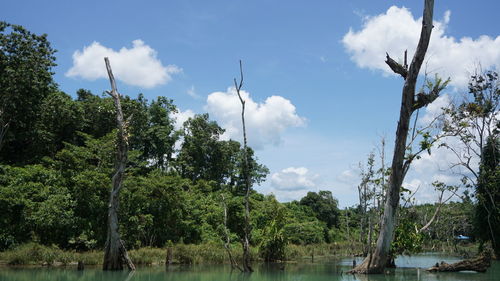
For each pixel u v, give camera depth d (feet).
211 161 196.65
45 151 131.03
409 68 75.66
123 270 82.28
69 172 108.27
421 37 74.28
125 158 84.64
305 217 212.84
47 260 86.74
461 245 204.23
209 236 129.90
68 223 97.30
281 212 140.56
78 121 138.82
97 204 105.50
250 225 137.80
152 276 72.08
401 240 93.50
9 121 114.83
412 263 121.70
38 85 118.32
